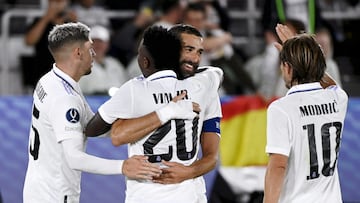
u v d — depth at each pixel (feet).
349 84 97.30
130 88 47.98
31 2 102.22
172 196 47.91
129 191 48.85
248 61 94.27
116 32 96.99
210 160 49.52
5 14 95.76
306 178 48.37
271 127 48.01
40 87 51.31
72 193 51.80
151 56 48.44
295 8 85.81
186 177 48.11
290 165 48.52
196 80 49.49
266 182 47.75
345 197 82.99
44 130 51.03
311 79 48.75
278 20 86.58
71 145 49.32
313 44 48.29
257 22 103.40
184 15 90.89
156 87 48.01
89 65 51.96
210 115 50.49
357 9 106.11
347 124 82.89
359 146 82.69
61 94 50.24
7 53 93.45
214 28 92.27
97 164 48.57
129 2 102.22
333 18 104.68
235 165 82.17
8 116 79.71
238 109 82.28
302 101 48.37
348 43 100.89
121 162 47.98
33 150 51.85
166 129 47.73
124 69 93.15
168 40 48.49
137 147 48.24
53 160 51.08
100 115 48.19
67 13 91.40
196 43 49.55
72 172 51.52
